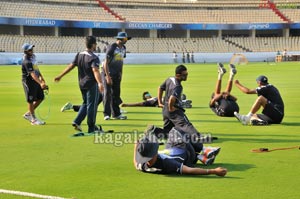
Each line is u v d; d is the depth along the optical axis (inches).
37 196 294.7
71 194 300.0
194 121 613.6
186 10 3708.2
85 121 617.6
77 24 3240.7
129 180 332.5
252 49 3553.2
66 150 434.6
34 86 586.2
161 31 3705.7
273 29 3730.3
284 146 450.6
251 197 293.4
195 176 342.6
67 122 605.9
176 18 3634.4
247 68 2183.8
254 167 368.5
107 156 409.1
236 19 3708.2
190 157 364.2
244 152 424.5
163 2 3693.4
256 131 534.6
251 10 3772.1
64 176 343.6
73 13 3344.0
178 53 3225.9
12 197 293.0
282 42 3602.4
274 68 2174.0
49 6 3284.9
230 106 649.0
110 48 611.8
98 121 616.4
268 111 582.2
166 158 345.1
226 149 438.3
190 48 3481.8
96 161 390.3
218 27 3592.5
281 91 1038.4
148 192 304.5
